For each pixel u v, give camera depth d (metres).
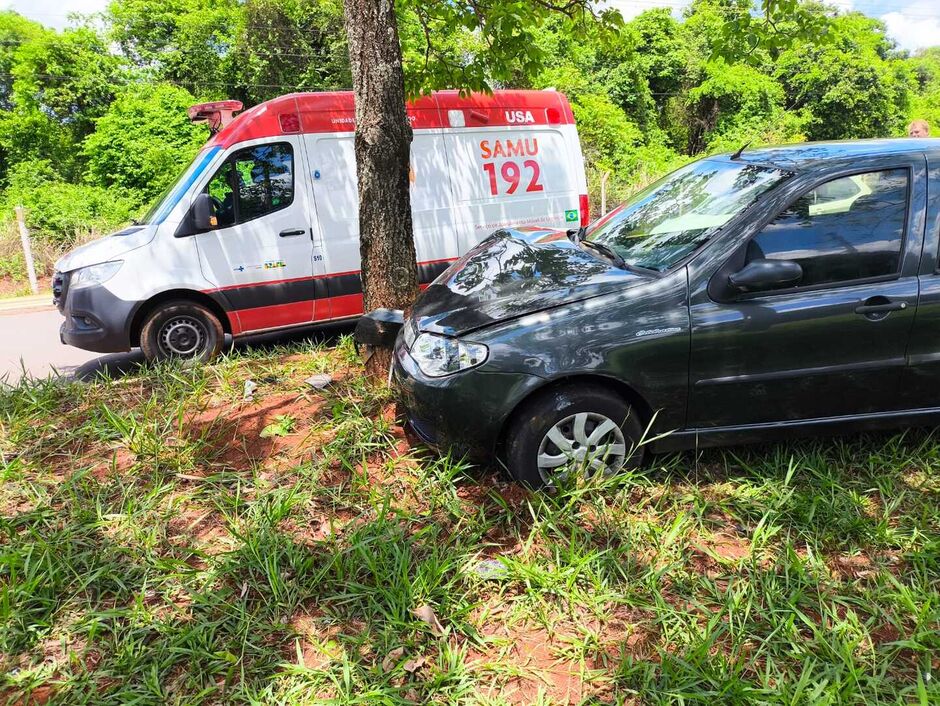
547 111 8.03
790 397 3.56
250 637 2.64
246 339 7.43
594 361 3.33
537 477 3.46
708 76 33.81
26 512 3.52
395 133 4.61
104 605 2.86
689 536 3.22
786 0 5.99
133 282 5.97
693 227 3.74
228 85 25.73
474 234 7.54
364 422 4.23
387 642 2.59
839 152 3.78
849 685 2.35
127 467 3.98
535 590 2.86
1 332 8.69
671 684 2.39
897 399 3.66
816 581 2.87
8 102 26.73
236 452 4.14
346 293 6.88
